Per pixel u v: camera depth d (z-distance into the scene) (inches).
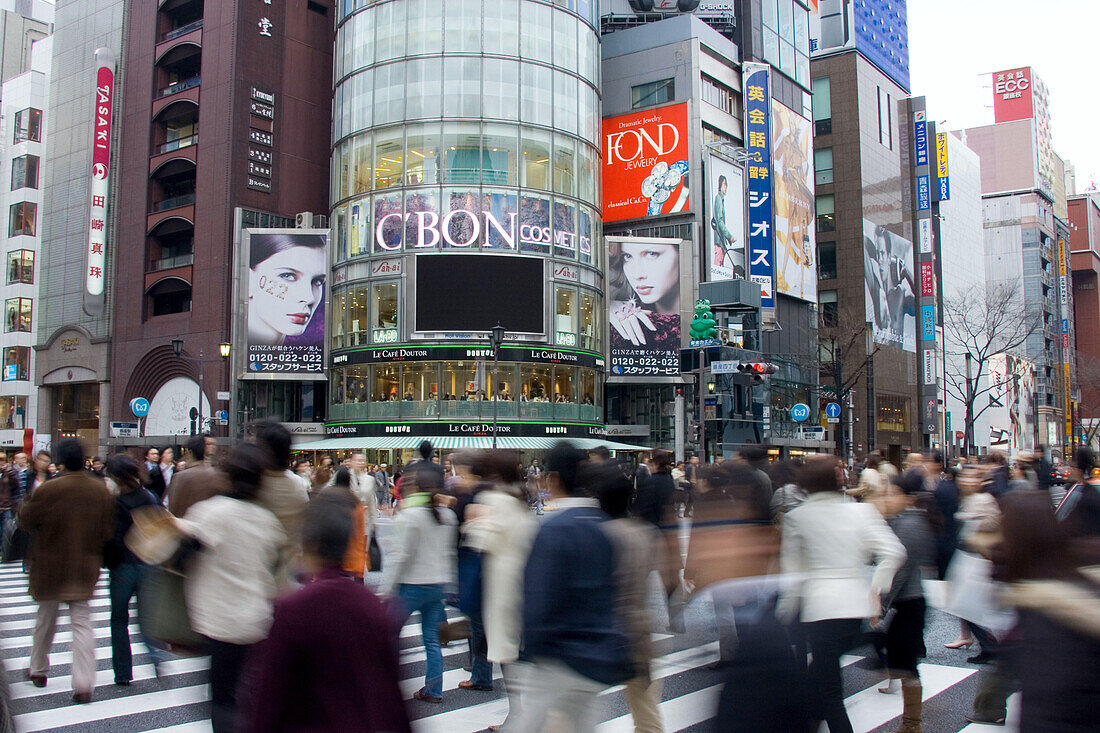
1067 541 143.6
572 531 183.5
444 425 1663.4
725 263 2057.1
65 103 2314.2
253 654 195.8
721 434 924.6
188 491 275.7
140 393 2022.6
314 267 1836.9
